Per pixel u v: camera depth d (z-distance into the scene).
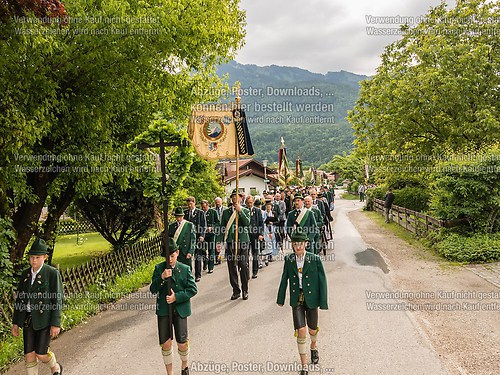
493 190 12.39
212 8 9.76
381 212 29.17
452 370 5.35
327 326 7.05
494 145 15.16
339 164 73.12
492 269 10.48
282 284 5.72
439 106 17.98
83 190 10.09
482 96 18.08
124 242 14.58
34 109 7.62
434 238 14.01
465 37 19.36
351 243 16.23
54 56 7.88
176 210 9.51
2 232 7.51
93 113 9.06
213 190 21.20
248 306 8.47
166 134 6.02
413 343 6.21
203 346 6.47
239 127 9.66
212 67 13.09
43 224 11.22
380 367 5.49
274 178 45.25
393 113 19.80
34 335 5.27
